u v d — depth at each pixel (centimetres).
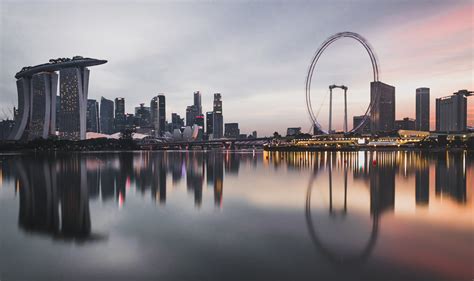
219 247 2230
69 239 2423
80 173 7719
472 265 1889
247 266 1909
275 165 10631
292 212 3284
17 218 3069
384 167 9188
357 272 1814
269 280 1731
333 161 12588
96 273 1838
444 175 6775
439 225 2717
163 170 8650
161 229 2672
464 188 4825
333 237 2423
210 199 4044
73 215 3184
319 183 5609
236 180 6162
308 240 2369
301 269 1869
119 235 2514
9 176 7006
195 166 10294
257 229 2653
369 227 2680
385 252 2109
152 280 1745
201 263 1961
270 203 3753
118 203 3797
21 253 2139
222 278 1756
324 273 1811
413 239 2361
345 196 4194
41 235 2519
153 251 2159
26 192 4662
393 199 3941
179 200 3975
